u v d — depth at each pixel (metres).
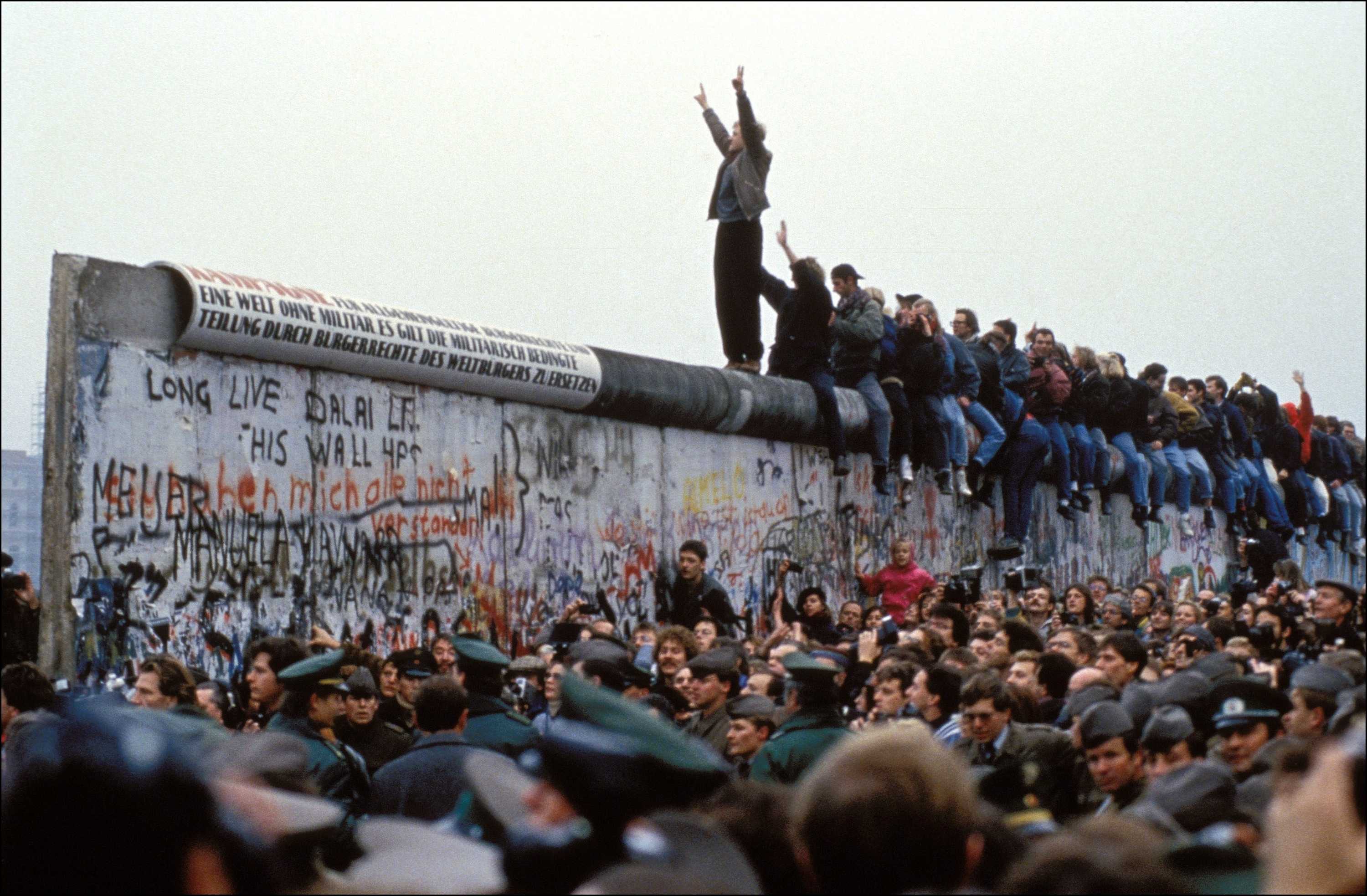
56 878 2.40
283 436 15.03
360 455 15.84
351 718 10.66
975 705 9.05
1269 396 35.31
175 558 13.84
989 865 4.52
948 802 3.67
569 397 18.34
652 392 19.45
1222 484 32.94
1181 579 25.72
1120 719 7.93
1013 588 19.03
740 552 21.38
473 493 17.23
